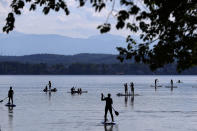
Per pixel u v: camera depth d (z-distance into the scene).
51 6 18.50
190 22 17.83
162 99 113.38
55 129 50.44
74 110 77.56
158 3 17.14
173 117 65.25
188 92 160.25
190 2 17.17
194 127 52.94
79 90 154.00
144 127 52.88
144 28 18.84
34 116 66.00
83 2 16.59
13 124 55.19
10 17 18.20
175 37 18.47
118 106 87.44
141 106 87.50
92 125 54.66
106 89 193.75
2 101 97.81
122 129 51.03
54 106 87.56
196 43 18.30
